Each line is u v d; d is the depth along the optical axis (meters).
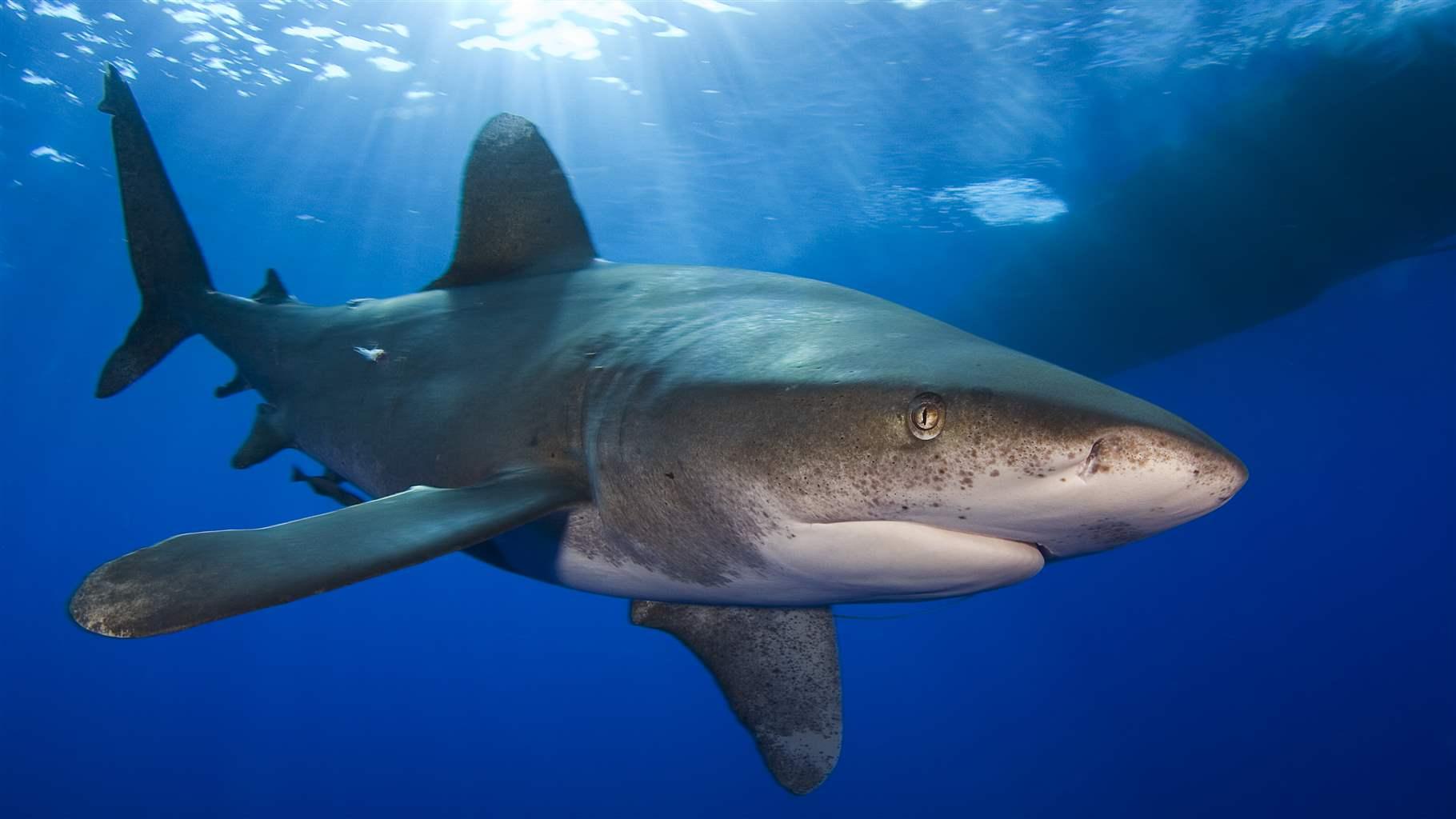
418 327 3.21
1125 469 1.53
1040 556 1.86
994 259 18.38
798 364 2.02
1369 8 11.40
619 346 2.50
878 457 1.78
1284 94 12.61
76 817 23.17
